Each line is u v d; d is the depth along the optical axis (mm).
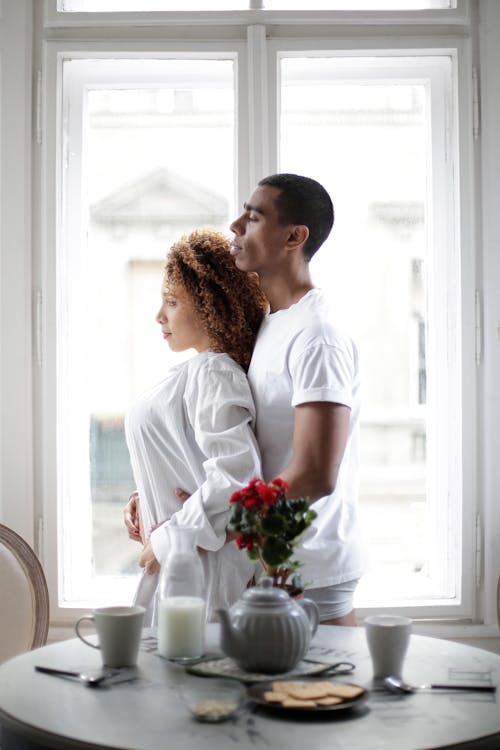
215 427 1865
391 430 2449
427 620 2379
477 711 1225
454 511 2426
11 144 2354
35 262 2367
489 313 2373
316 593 1841
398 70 2451
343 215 2439
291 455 1876
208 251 2020
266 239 1922
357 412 1929
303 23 2379
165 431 1954
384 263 2438
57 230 2367
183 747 1092
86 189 2439
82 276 2430
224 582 1838
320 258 2447
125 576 2436
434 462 2439
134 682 1340
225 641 1354
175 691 1298
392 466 2441
